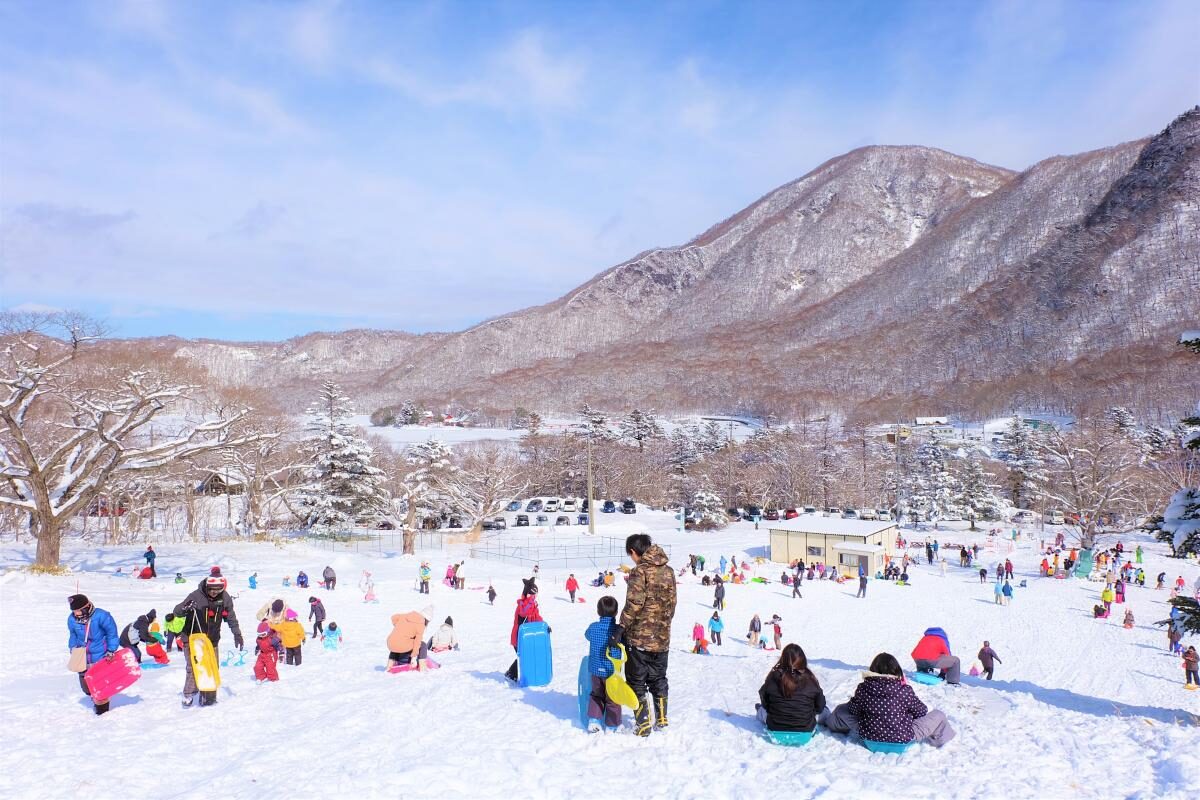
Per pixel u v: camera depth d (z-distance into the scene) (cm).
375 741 782
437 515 6556
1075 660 2708
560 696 949
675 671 1292
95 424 3097
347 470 5806
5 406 2903
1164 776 641
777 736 731
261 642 1230
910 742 719
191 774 732
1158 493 6694
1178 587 3950
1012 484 8488
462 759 698
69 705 1009
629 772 662
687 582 4359
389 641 1269
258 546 4753
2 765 752
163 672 1295
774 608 3612
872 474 10038
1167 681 2423
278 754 756
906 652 2669
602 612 780
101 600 2439
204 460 5509
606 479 9150
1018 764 678
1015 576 4850
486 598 3312
